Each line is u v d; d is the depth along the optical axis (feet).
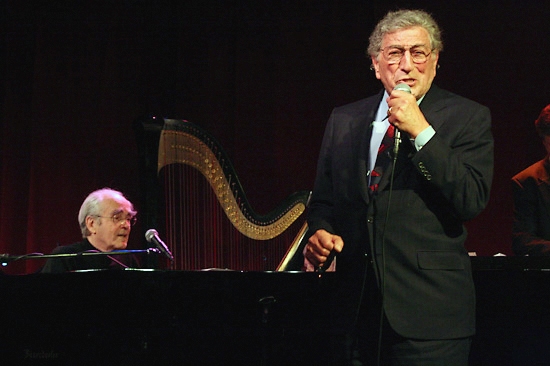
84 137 40.04
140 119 20.02
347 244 14.96
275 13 40.04
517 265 19.47
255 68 40.04
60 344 17.26
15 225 39.81
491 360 19.01
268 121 39.86
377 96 16.24
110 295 16.87
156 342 17.10
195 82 40.29
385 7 38.65
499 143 38.17
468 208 13.58
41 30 39.96
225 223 22.97
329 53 39.70
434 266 13.83
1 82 39.93
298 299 17.26
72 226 39.83
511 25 38.09
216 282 17.11
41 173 39.78
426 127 13.55
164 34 40.27
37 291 17.35
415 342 13.60
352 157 15.40
